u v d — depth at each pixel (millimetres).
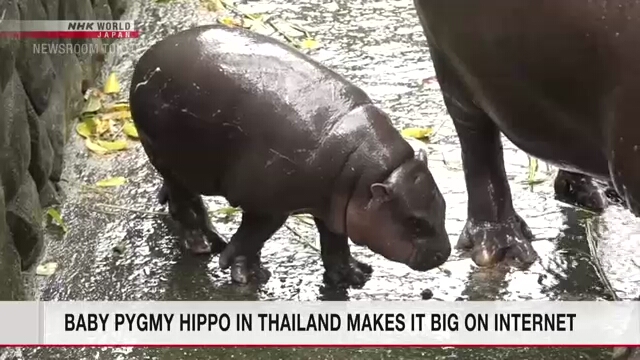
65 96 4113
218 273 3391
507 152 4121
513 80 2814
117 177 3928
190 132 3184
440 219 3018
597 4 2467
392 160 2965
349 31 5152
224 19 5242
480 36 2812
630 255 3453
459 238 3521
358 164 2963
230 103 3086
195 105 3141
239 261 3318
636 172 2541
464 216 3697
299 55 3203
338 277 3311
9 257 3133
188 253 3486
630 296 3256
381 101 4469
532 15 2609
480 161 3398
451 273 3387
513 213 3486
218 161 3186
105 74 4699
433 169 3979
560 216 3678
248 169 3092
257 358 3012
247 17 5273
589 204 3715
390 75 4707
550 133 2887
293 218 3707
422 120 4316
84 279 3355
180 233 3518
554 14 2555
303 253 3496
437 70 3275
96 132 4203
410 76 4699
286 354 3027
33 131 3521
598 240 3537
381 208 2961
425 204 2967
